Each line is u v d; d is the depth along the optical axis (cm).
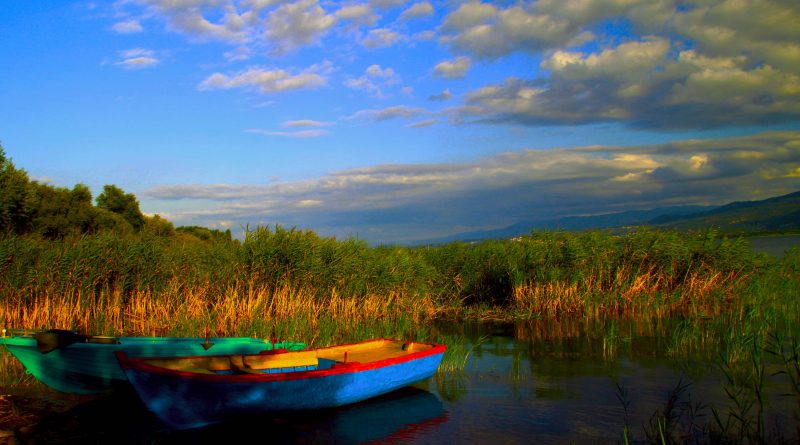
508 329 1948
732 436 871
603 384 1209
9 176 2839
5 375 1248
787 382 1162
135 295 1844
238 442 904
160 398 881
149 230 2112
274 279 1875
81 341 1088
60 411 1040
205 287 1894
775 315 1719
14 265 1675
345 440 914
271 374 947
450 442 901
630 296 2195
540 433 932
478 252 2600
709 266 2358
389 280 2161
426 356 1195
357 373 1052
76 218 3509
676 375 1258
